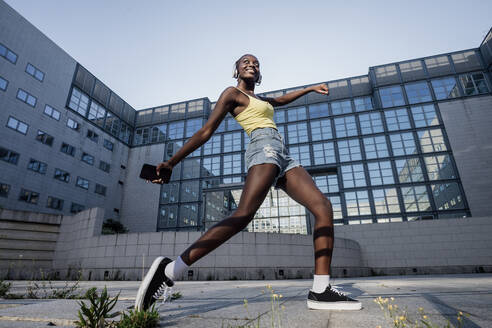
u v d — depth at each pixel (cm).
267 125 183
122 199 3262
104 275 1079
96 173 2992
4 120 2225
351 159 2736
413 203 2442
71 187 2689
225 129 3216
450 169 2491
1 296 334
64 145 2697
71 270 1170
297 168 187
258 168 167
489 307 168
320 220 180
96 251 1129
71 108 2827
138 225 3061
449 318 137
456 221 1525
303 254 1134
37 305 211
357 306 165
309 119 3027
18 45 2423
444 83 2805
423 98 2791
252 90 210
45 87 2600
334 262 1291
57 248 1282
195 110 3425
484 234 1475
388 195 2517
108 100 3300
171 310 187
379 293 268
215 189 2567
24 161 2319
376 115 2839
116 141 3325
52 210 2473
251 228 2197
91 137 3005
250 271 1043
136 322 135
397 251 1556
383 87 2914
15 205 2195
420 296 232
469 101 2664
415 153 2603
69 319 159
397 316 145
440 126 2648
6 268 1170
